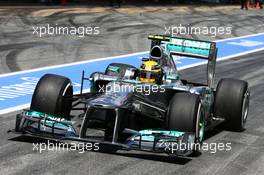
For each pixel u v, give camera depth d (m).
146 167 24.61
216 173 24.50
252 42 101.31
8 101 39.94
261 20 159.12
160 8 179.88
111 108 25.38
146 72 29.23
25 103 39.53
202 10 186.38
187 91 28.81
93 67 61.38
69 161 24.92
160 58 30.48
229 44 95.50
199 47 32.84
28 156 25.47
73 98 29.03
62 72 56.22
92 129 30.38
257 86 51.91
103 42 85.88
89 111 25.78
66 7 152.25
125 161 25.30
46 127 26.42
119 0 166.25
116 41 88.38
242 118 32.97
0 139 28.19
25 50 70.69
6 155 25.50
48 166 24.11
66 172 23.41
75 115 34.28
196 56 33.22
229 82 33.00
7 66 57.53
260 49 90.25
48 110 27.39
